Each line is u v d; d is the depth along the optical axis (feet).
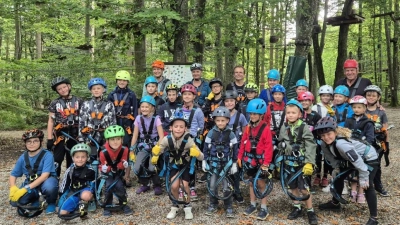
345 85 17.25
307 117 15.52
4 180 18.93
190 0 27.78
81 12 22.81
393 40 66.13
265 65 74.18
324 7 37.76
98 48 31.17
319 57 35.53
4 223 12.87
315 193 15.84
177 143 12.85
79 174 13.33
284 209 13.94
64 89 15.15
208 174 13.41
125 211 13.58
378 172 15.12
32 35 66.64
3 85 30.94
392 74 71.20
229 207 13.12
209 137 13.32
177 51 25.39
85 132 14.94
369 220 11.96
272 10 44.96
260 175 12.92
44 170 13.62
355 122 13.96
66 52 34.83
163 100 18.47
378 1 35.96
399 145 28.22
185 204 13.12
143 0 25.27
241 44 33.71
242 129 15.80
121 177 13.55
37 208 13.38
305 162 12.16
